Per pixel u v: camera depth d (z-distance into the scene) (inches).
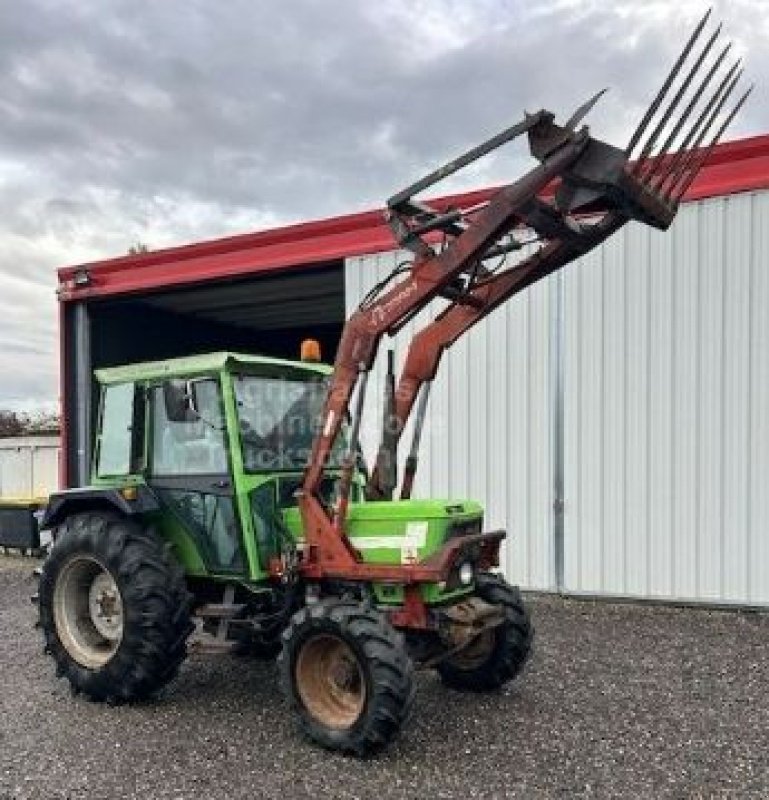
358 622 147.4
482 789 132.8
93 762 146.4
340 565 163.5
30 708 177.0
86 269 399.2
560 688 183.0
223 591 186.7
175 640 175.0
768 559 248.8
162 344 485.4
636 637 226.5
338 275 380.8
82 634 187.9
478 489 295.3
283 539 177.2
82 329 416.8
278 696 182.5
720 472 255.8
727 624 239.6
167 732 160.9
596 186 146.3
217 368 176.4
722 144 254.2
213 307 483.5
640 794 130.3
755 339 251.1
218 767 143.3
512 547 289.1
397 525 162.1
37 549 445.1
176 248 371.9
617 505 271.4
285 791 133.3
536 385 285.7
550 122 149.9
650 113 143.7
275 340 594.6
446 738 154.2
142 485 186.1
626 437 270.2
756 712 166.7
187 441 185.5
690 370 260.4
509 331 290.5
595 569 275.0
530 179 151.0
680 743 150.7
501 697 177.2
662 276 264.7
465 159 158.4
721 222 255.8
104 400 202.8
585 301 277.0
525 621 175.9
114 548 177.0
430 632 162.9
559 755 145.8
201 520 183.8
